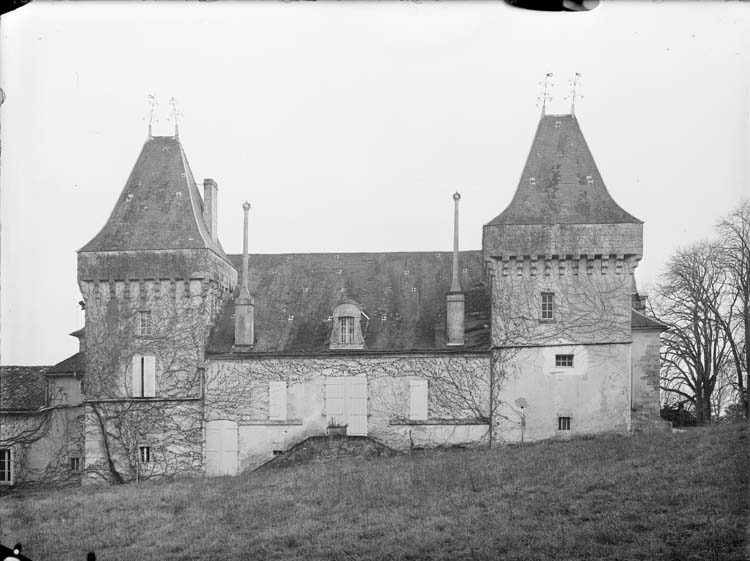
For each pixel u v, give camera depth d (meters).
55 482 35.28
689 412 41.97
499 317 33.91
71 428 35.88
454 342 34.56
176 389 34.84
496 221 34.28
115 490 28.47
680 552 16.27
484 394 33.88
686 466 22.31
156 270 35.28
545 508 20.00
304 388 34.72
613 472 22.73
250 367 35.00
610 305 33.41
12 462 35.62
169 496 25.25
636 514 18.75
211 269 35.69
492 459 27.12
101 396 34.94
